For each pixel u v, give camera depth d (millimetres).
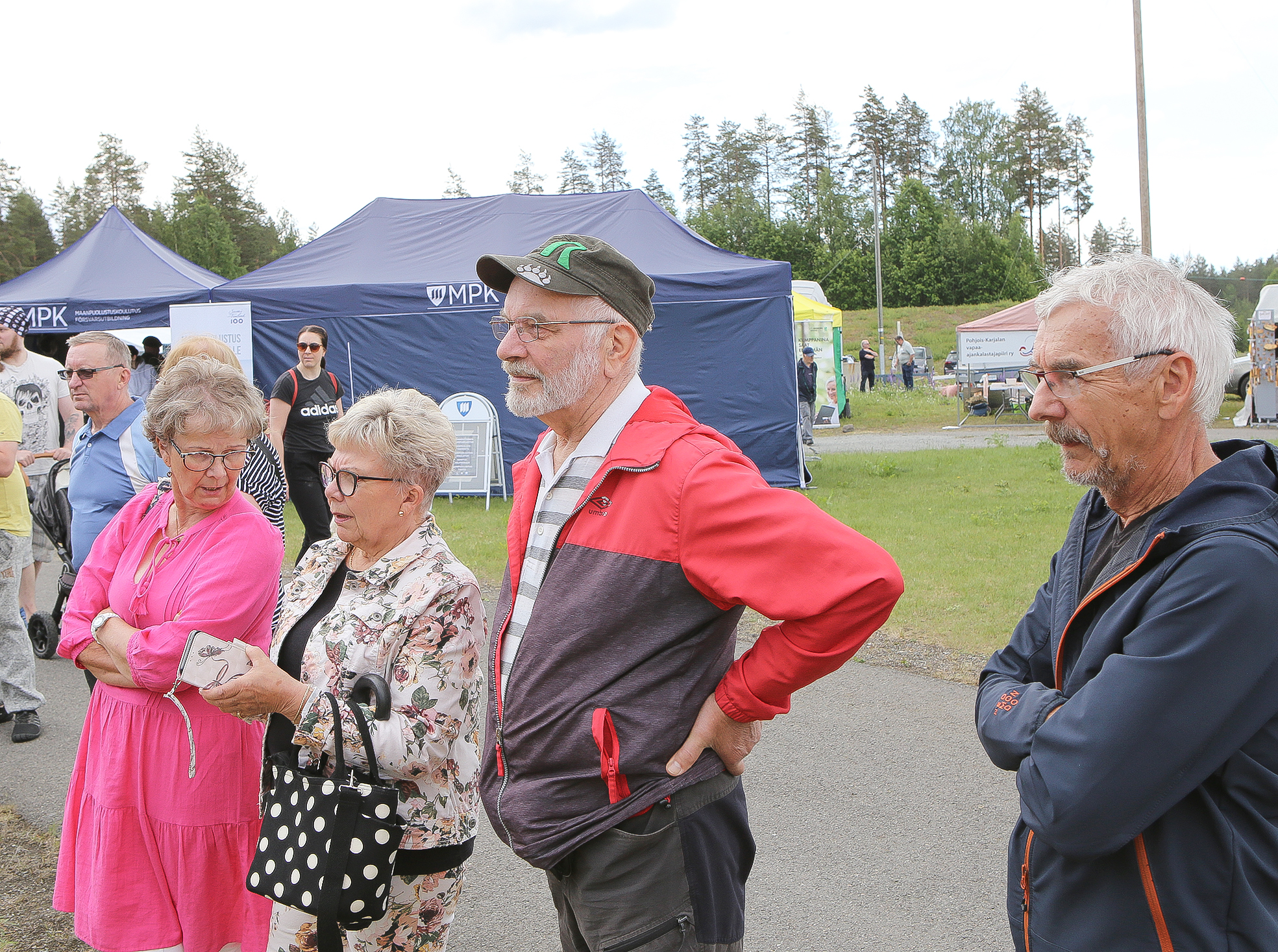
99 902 2520
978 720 1771
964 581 7414
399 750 2100
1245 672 1379
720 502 1806
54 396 6809
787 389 11836
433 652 2170
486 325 12016
